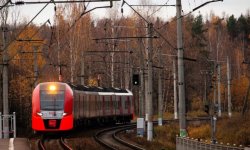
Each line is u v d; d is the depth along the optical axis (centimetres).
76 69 16200
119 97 14075
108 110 13125
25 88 12400
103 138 9731
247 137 10188
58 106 9306
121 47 18538
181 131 6975
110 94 13362
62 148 7444
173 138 10544
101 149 7612
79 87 10800
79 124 10588
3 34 9519
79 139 9050
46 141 8562
